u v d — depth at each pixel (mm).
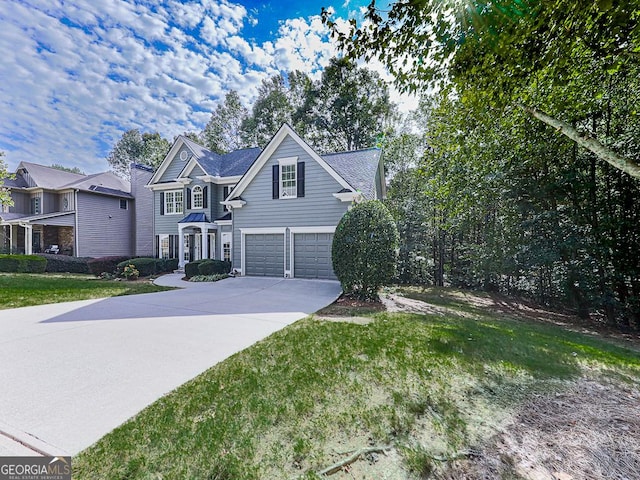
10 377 3439
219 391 3139
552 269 9500
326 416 2703
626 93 7465
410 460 2164
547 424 2674
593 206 8484
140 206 22797
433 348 4562
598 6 2744
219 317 6305
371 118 25297
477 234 13258
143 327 5484
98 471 2049
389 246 8305
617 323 8258
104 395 3059
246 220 13359
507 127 8461
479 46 3576
